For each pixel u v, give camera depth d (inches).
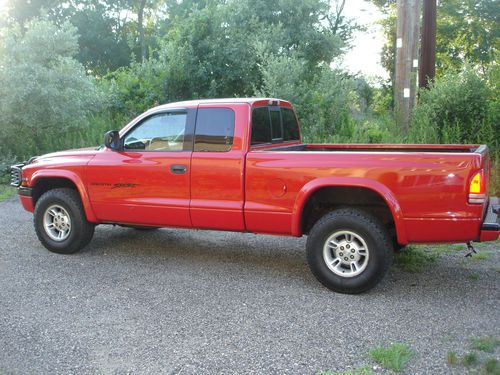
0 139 502.0
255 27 622.5
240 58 600.1
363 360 150.7
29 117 488.1
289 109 265.9
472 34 1088.2
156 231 311.0
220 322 178.2
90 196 249.9
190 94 608.4
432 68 478.6
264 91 511.8
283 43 616.7
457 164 187.5
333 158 203.2
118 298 200.5
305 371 145.3
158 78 595.5
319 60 676.1
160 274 229.9
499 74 414.3
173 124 233.9
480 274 227.5
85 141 535.8
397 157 194.9
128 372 145.7
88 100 528.7
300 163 207.2
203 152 226.2
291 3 641.0
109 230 314.2
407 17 478.3
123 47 1745.8
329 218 204.8
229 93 623.5
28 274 229.6
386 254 198.4
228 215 221.1
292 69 513.0
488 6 1060.5
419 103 451.5
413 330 170.7
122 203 242.8
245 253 262.7
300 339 164.9
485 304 193.0
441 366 146.5
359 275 200.8
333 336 166.9
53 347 160.4
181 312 187.0
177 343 162.9
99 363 150.6
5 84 469.7
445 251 261.0
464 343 160.7
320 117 486.9
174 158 230.2
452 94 406.0
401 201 194.4
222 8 623.2
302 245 277.0
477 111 401.4
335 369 145.9
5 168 475.2
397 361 145.3
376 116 652.7
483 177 186.9
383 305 192.7
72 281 220.2
